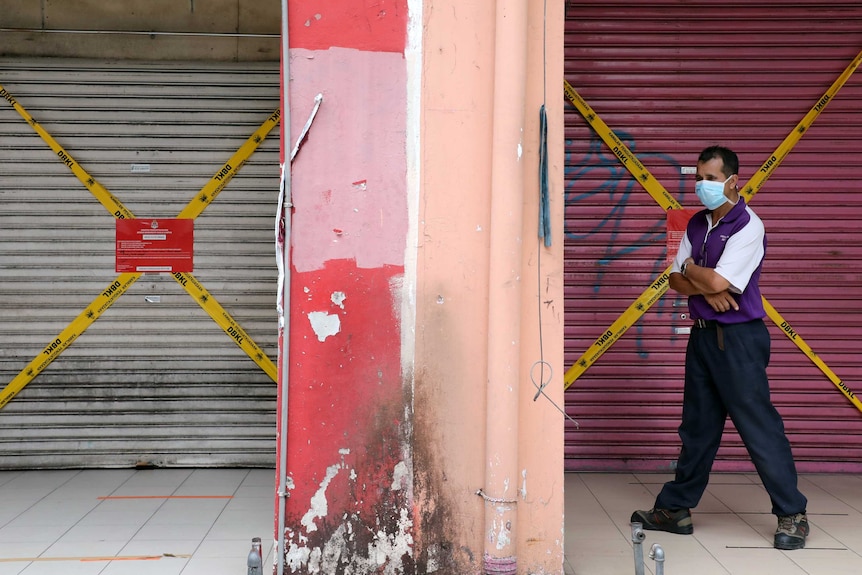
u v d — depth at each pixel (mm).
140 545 4078
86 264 5496
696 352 4395
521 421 3629
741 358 4223
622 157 5504
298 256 3619
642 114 5512
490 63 3609
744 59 5477
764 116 5480
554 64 3641
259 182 5574
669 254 5512
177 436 5539
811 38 5449
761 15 5449
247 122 5570
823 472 5520
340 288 3627
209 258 5555
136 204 5535
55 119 5480
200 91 5547
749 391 4203
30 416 5453
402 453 3645
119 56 5516
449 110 3617
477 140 3625
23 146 5461
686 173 5512
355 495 3645
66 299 5496
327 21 3600
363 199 3623
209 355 5555
